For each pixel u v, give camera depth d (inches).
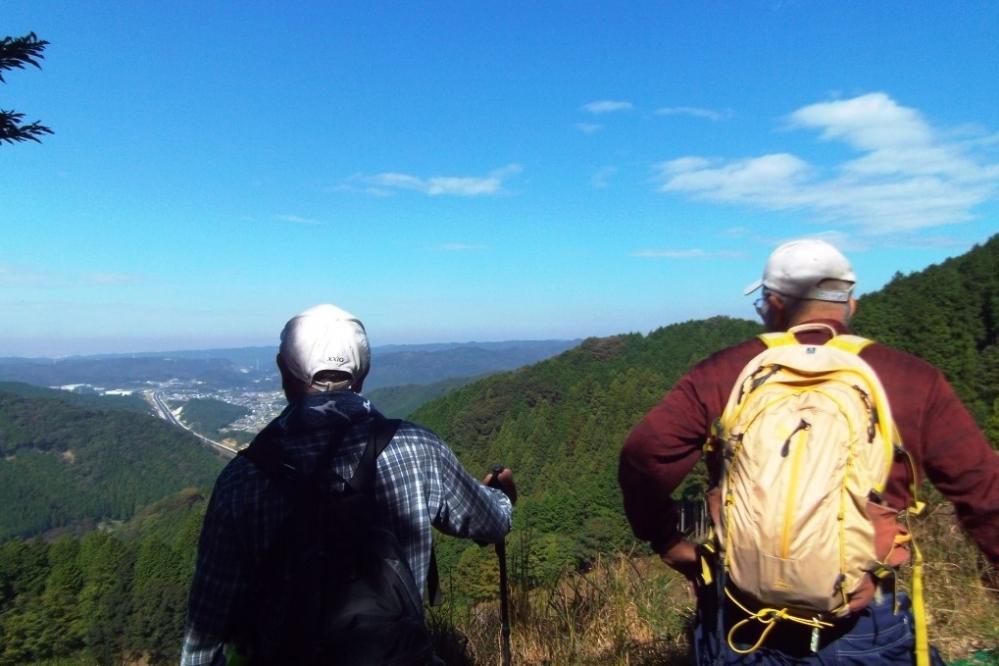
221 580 53.2
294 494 53.3
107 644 730.2
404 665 49.3
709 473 55.2
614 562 135.6
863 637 49.3
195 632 53.6
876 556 46.6
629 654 107.0
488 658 111.0
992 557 50.8
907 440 50.7
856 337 54.9
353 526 52.7
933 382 51.1
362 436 57.6
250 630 52.3
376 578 51.1
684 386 57.2
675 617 114.0
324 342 60.4
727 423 51.5
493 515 66.3
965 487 49.8
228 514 53.4
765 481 46.8
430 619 118.2
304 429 56.9
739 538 47.8
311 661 48.3
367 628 48.8
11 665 762.2
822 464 46.1
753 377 52.1
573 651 107.0
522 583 126.8
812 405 48.4
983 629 97.9
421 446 60.2
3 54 123.8
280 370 63.0
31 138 130.2
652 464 57.0
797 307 57.1
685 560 60.8
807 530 45.1
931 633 98.8
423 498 58.7
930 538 119.3
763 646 51.9
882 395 49.6
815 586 45.3
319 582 50.1
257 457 55.0
